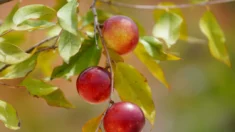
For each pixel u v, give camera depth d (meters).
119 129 0.74
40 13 0.78
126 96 0.79
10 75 0.79
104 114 0.75
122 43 0.79
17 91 1.65
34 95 0.79
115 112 0.75
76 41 0.75
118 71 0.79
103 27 0.79
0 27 0.79
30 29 0.77
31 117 1.69
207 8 0.92
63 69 0.79
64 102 0.81
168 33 0.87
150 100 0.79
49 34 0.87
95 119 0.77
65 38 0.75
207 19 0.92
